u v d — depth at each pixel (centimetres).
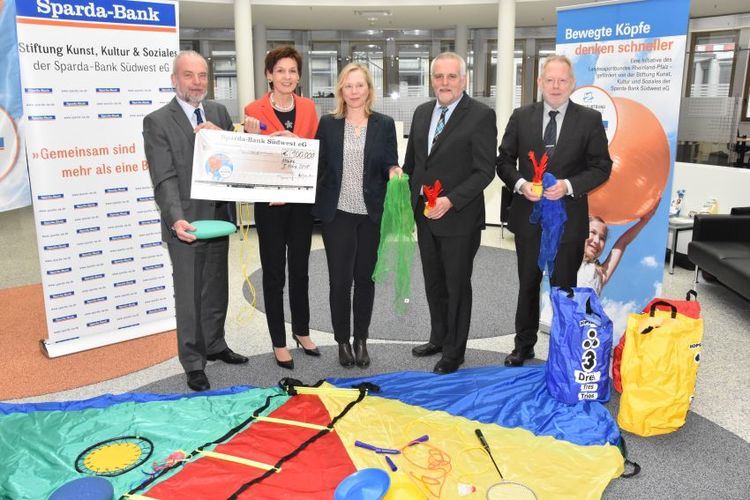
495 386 291
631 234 366
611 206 367
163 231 295
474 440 245
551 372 280
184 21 995
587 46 362
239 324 407
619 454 232
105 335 373
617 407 287
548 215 297
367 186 300
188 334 299
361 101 291
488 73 1143
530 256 312
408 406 274
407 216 303
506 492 209
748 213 475
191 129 287
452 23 1048
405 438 247
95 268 362
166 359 349
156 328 389
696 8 804
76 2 328
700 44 875
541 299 388
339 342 333
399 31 1148
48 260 345
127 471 226
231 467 228
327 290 483
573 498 208
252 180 286
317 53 1166
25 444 246
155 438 250
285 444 243
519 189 302
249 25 835
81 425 260
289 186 292
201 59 278
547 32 1088
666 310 275
